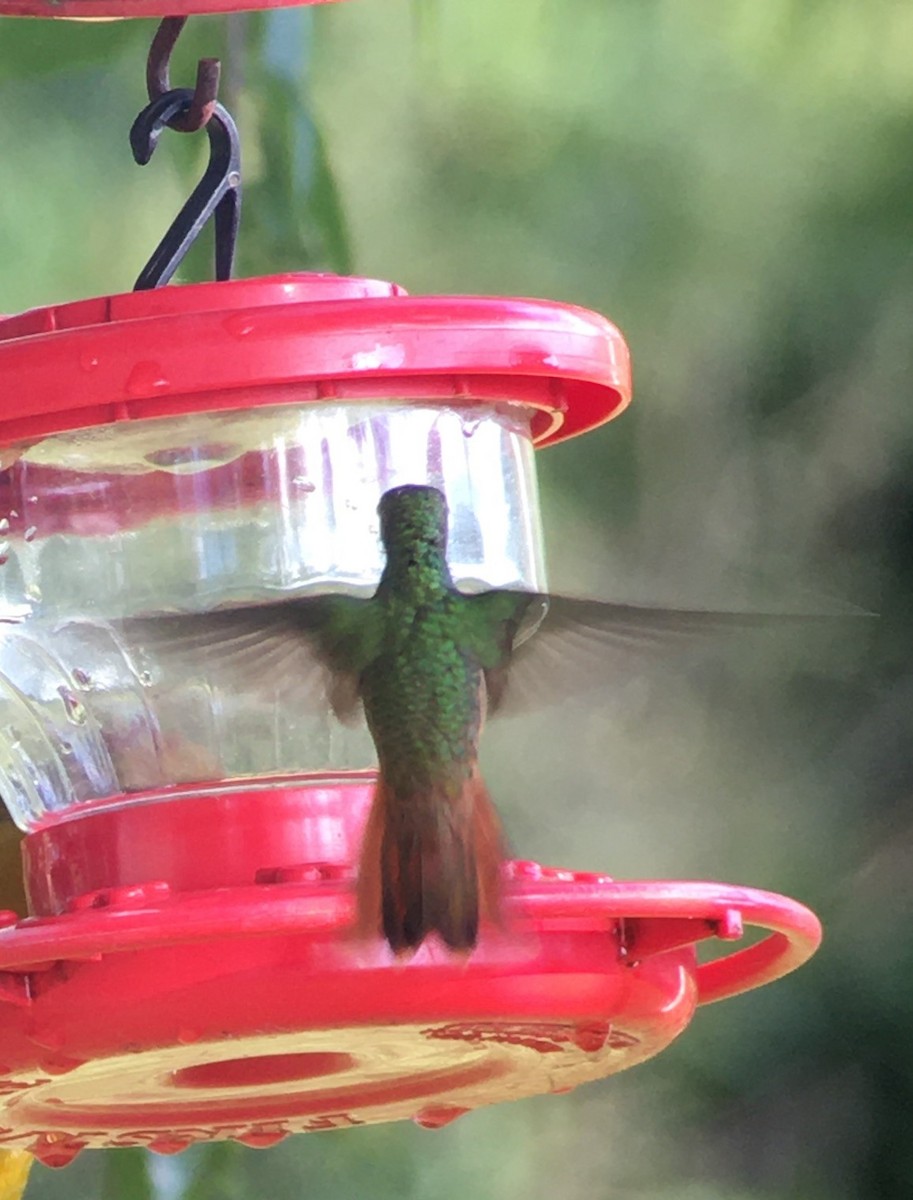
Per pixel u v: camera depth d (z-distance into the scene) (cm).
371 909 583
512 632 604
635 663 589
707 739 1476
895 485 1490
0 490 713
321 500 701
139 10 714
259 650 592
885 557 1495
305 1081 699
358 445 702
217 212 708
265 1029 603
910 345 1487
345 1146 1302
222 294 668
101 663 689
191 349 634
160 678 680
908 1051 1427
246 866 651
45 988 618
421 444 707
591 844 1463
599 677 591
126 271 1328
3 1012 625
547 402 691
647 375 1492
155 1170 933
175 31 710
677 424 1496
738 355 1495
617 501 1491
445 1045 664
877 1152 1412
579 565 1477
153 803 662
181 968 603
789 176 1491
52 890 680
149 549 703
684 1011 659
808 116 1492
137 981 605
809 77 1491
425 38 1147
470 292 1474
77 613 701
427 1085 728
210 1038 609
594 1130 1414
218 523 702
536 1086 729
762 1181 1412
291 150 952
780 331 1494
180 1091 701
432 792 588
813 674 1482
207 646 590
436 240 1478
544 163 1490
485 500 715
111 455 704
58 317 677
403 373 647
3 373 644
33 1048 623
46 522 709
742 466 1495
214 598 698
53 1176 1209
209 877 652
